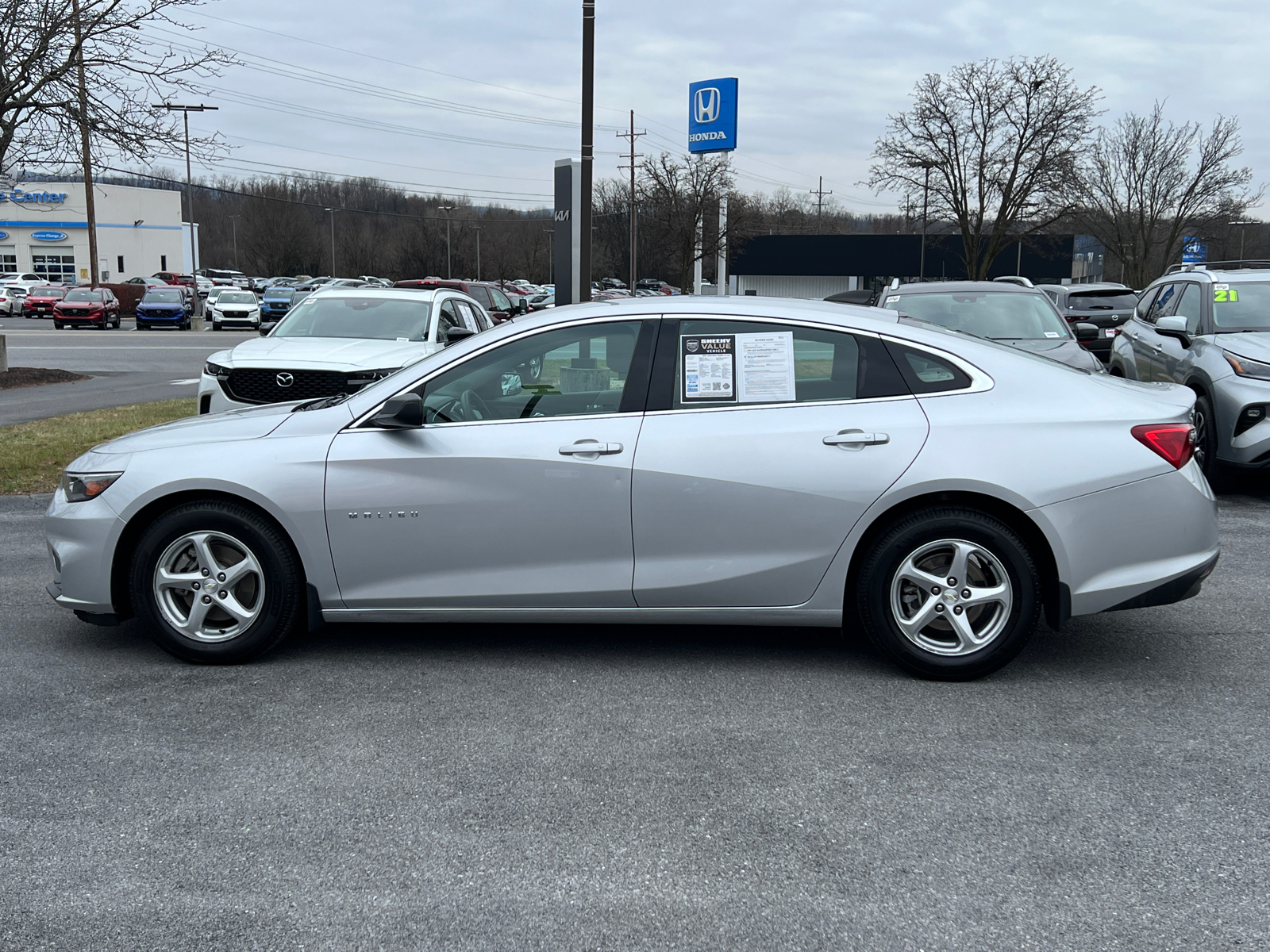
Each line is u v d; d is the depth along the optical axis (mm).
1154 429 4328
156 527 4574
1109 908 2787
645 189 57812
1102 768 3631
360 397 4664
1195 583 4367
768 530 4387
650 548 4453
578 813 3322
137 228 77688
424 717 4102
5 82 14438
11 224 72750
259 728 3988
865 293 18125
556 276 14758
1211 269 10156
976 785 3500
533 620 4594
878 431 4340
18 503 8352
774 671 4609
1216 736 3898
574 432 4461
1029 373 4453
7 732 3945
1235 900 2822
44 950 2617
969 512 4312
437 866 3016
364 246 104125
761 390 4461
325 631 5238
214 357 10055
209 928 2711
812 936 2676
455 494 4484
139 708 4195
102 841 3145
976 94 48094
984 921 2732
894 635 4418
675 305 4594
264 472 4516
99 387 17812
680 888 2898
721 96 41062
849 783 3523
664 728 3988
